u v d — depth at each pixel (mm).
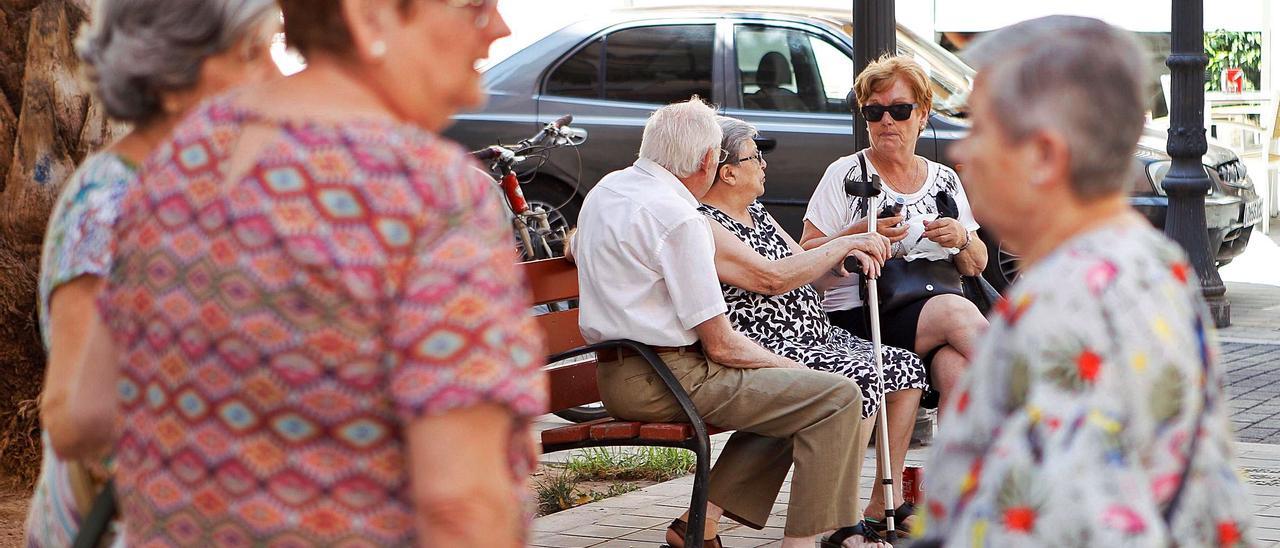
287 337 1540
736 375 4207
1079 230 1705
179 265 1590
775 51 9008
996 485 1605
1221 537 1678
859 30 5887
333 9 1671
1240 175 10578
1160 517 1612
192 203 1595
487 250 1573
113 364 1829
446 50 1729
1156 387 1597
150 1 2006
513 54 9391
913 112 5062
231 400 1576
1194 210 9555
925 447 6176
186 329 1587
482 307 1541
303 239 1529
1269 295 11234
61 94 4812
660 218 4141
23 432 5223
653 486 5754
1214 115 16516
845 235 4949
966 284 5195
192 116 1681
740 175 4633
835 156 8664
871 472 5703
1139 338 1597
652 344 4168
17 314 5086
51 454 2125
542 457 6363
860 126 5816
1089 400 1581
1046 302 1630
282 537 1578
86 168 2092
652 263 4145
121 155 2078
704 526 4074
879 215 4961
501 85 9273
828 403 4148
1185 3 9266
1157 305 1617
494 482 1552
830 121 8742
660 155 4270
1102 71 1664
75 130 4840
